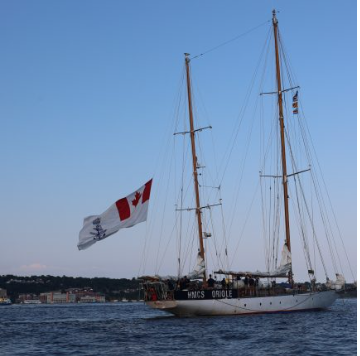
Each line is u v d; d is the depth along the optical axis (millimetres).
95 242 71250
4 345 51938
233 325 63625
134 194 72500
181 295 73312
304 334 54781
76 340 54906
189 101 84625
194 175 82625
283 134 88062
